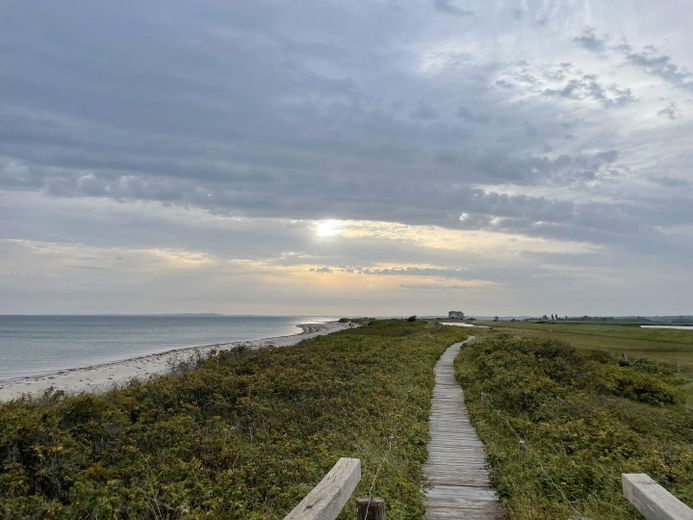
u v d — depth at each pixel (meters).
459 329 68.94
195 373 19.41
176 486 9.06
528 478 10.34
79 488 8.61
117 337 109.75
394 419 15.26
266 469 10.31
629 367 34.59
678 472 10.61
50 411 12.42
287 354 27.73
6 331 141.00
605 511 8.74
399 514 8.24
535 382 20.52
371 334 56.41
